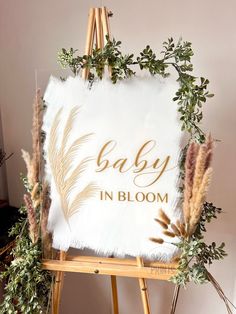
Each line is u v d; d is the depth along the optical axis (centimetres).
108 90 93
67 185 98
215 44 112
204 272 93
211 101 117
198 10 111
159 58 118
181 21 113
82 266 100
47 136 98
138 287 144
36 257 101
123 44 120
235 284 127
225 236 126
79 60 95
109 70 93
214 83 115
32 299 100
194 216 90
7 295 102
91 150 96
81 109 95
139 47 119
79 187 97
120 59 92
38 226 102
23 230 109
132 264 99
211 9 110
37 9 126
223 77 114
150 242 95
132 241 96
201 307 137
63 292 155
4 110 139
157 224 94
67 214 99
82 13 122
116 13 119
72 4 122
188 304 138
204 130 120
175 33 115
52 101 97
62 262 102
